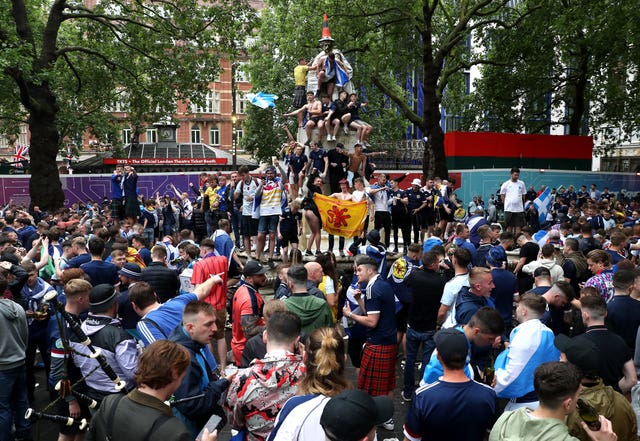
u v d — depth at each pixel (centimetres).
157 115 2633
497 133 3219
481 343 411
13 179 2994
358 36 2519
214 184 1641
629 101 2975
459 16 2825
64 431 444
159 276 591
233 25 2434
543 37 2692
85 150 5362
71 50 2192
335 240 1514
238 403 343
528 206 2005
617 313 504
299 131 1617
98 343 420
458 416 321
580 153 3303
